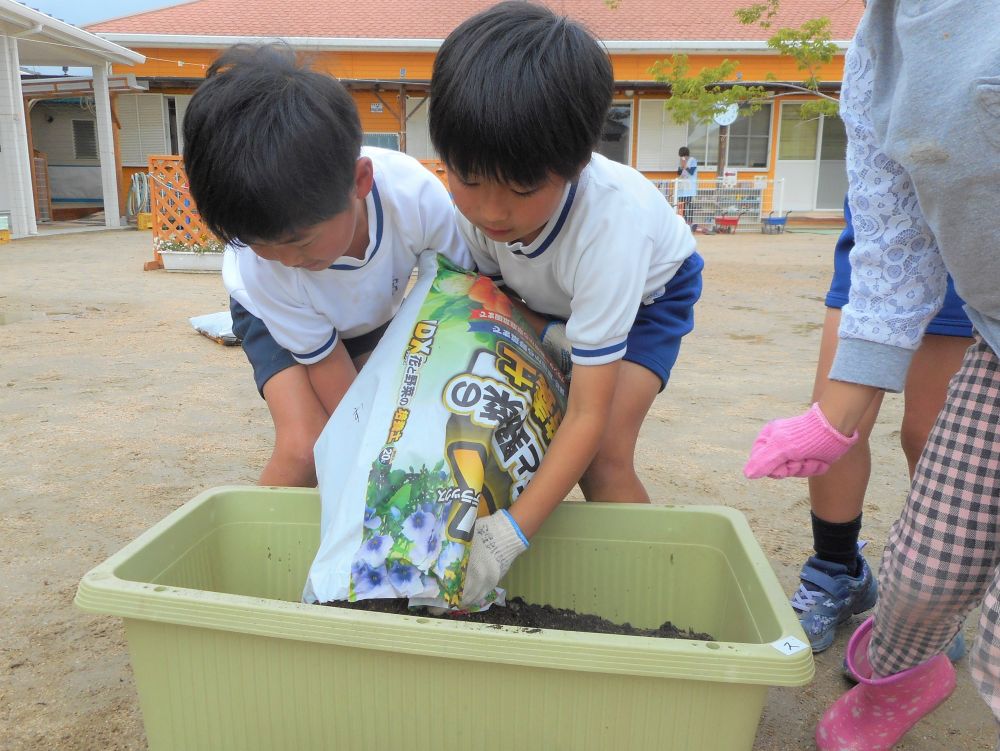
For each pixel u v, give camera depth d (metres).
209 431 3.13
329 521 1.37
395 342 1.49
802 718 1.52
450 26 15.82
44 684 1.56
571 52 1.19
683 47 14.59
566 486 1.36
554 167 1.19
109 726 1.44
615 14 16.55
